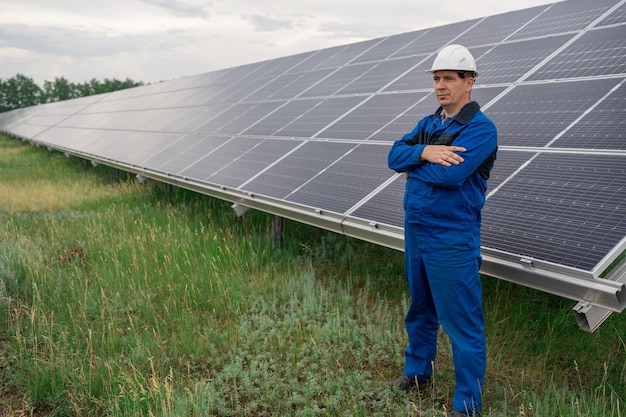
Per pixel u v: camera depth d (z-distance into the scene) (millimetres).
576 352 4465
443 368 4273
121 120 19438
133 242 7430
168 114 16094
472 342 3410
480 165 3248
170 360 4625
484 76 6930
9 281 6148
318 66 12242
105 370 4316
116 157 13117
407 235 3562
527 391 3965
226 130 10758
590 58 5816
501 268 3748
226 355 4680
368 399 3998
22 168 18344
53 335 5020
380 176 5641
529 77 6195
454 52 3279
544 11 8148
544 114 5211
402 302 5426
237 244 7141
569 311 5035
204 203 10133
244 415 3906
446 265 3287
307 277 6121
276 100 11117
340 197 5621
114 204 10656
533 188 4223
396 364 4445
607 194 3717
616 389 3949
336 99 9055
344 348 4699
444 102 3379
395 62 9406
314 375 4293
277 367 4461
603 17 6730
